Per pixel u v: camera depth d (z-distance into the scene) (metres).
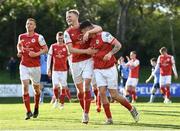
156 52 83.62
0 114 20.25
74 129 13.97
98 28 15.75
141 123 15.95
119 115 19.14
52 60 26.25
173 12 77.38
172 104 28.53
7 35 79.75
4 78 65.94
